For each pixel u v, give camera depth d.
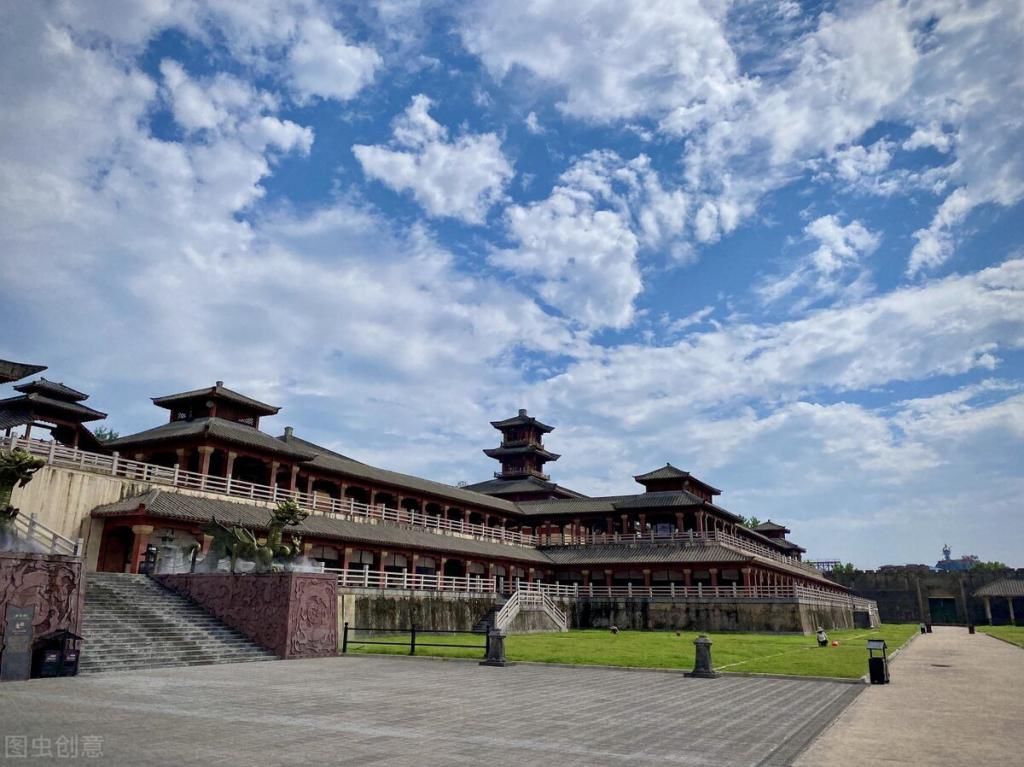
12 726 14.70
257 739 13.91
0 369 39.66
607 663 32.44
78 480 42.84
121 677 24.19
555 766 12.29
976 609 119.56
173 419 59.78
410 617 53.56
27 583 23.97
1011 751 14.08
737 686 25.39
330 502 62.12
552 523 90.75
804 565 116.25
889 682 27.69
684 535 78.06
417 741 14.14
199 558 43.78
